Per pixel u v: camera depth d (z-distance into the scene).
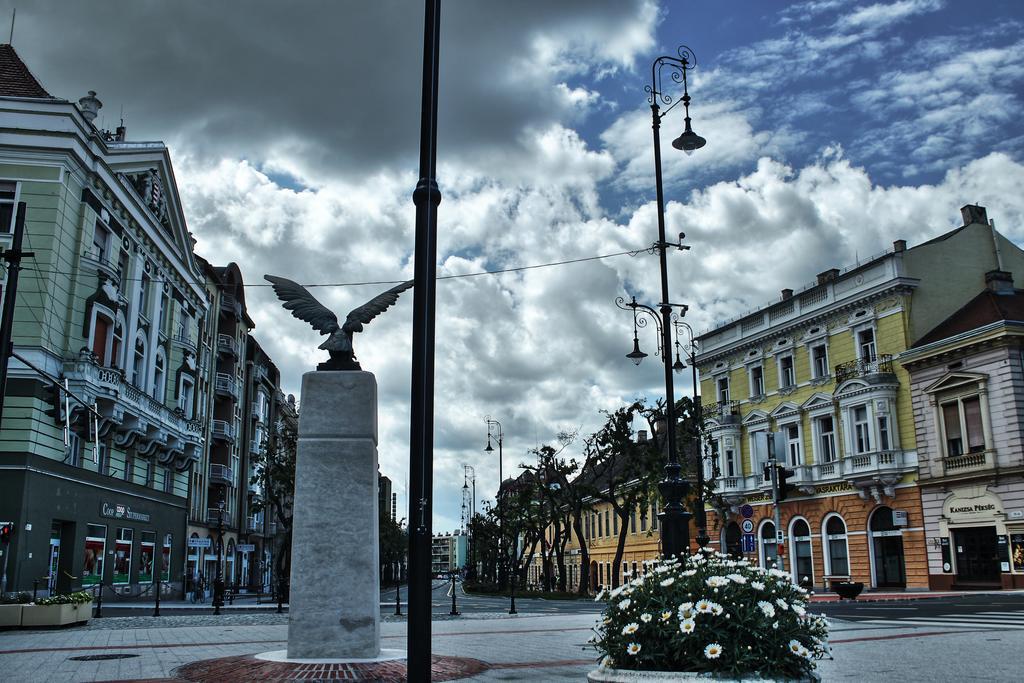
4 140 31.30
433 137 6.11
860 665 10.39
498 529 77.56
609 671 6.82
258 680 8.76
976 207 43.66
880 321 41.56
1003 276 41.22
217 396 58.88
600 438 46.94
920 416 38.75
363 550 10.56
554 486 60.47
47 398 29.89
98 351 34.38
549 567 67.75
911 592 36.28
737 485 50.56
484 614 29.25
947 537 36.72
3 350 17.69
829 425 44.75
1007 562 33.59
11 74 34.53
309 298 11.76
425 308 5.72
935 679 9.08
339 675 8.96
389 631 18.31
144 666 10.54
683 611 6.62
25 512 28.83
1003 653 11.73
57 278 31.30
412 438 5.48
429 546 5.30
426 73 6.21
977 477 35.12
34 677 9.43
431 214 5.93
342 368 11.34
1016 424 34.06
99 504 35.31
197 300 49.56
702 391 56.22
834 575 43.44
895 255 40.47
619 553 46.75
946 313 41.12
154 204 41.00
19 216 18.27
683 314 26.89
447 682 9.38
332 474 10.73
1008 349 34.78
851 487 42.09
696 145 20.12
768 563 46.19
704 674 6.34
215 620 25.31
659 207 19.11
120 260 37.72
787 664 6.51
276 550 77.88
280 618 26.83
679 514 14.91
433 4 6.34
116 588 37.47
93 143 33.62
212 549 56.53
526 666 10.99
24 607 19.77
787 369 48.50
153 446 40.31
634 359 25.94
